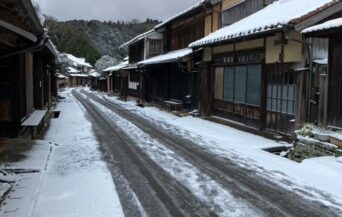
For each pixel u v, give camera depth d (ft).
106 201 19.80
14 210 18.04
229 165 28.19
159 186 22.67
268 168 27.25
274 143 37.52
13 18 20.72
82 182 23.18
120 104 98.37
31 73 48.14
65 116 63.52
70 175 24.75
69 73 281.54
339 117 29.81
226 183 23.43
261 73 43.32
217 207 19.13
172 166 27.73
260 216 17.93
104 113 70.49
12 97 35.45
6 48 30.76
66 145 35.78
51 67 86.94
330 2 34.35
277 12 45.27
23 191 20.85
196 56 61.57
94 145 36.04
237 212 18.43
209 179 24.32
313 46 35.53
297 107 36.19
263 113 42.93
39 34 27.07
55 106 86.89
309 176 24.88
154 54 101.45
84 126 50.44
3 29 24.72
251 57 45.88
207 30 68.08
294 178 24.57
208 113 59.21
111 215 17.88
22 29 22.76
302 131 32.07
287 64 37.88
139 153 32.37
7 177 23.00
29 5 17.60
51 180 23.49
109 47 456.04
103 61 240.12
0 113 35.35
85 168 26.71
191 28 77.15
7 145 32.30
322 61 34.83
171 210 18.66
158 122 56.29
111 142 37.88
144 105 92.38
